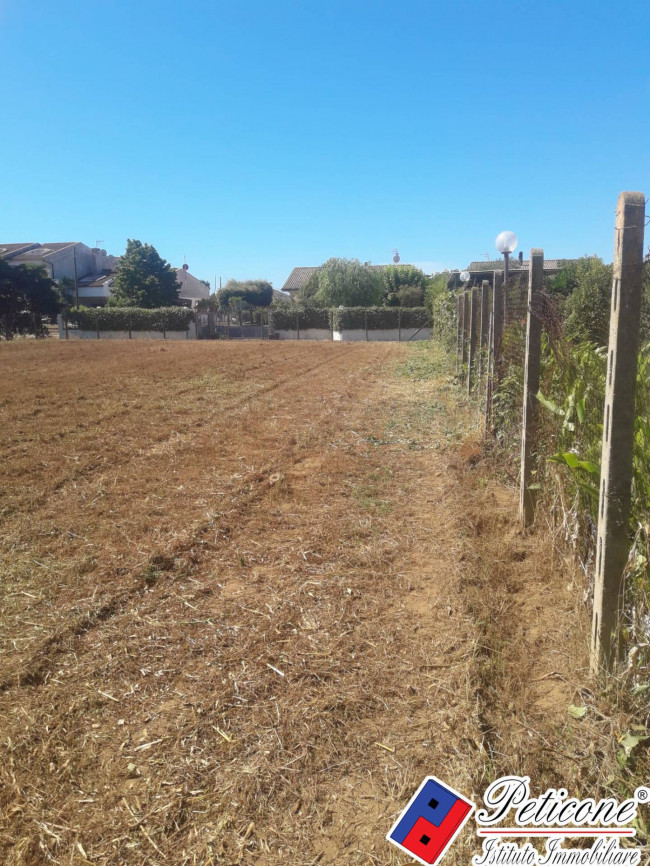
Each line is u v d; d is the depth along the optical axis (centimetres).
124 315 4375
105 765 262
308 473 673
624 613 289
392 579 421
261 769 259
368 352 2469
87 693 309
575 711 279
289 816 238
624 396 275
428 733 277
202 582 426
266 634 357
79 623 369
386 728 281
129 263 5344
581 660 314
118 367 1764
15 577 429
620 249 268
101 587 416
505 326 666
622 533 284
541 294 471
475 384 977
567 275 1125
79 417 984
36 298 4041
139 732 282
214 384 1384
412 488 614
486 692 298
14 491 611
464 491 577
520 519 495
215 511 550
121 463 720
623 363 273
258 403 1128
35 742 275
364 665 327
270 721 287
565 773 251
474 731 272
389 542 480
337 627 364
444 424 907
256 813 239
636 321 271
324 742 274
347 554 462
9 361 1967
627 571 285
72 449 776
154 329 4372
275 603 393
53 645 348
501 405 666
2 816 236
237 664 331
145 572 434
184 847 225
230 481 643
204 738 278
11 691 309
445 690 303
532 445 481
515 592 402
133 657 338
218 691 309
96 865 218
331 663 328
